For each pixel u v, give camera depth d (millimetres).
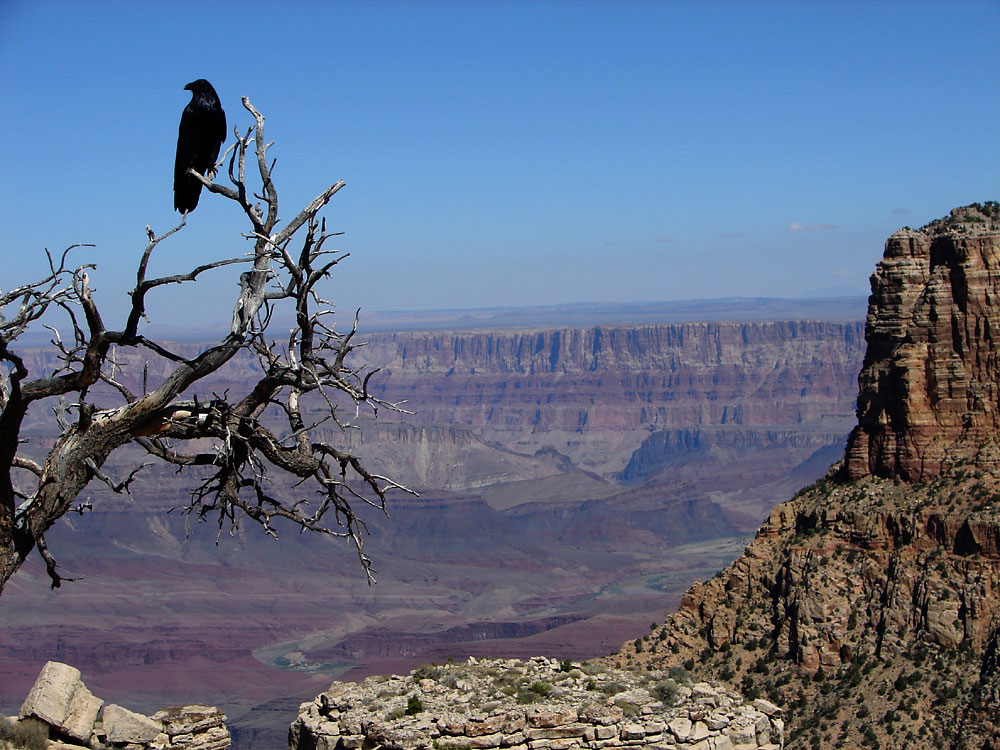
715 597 93812
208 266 22781
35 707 35531
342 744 39469
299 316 24281
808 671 82562
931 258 96812
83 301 23094
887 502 90000
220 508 25312
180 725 37812
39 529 23812
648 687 42594
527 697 41281
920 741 73688
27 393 23094
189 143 25344
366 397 25016
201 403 25000
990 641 77062
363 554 25203
